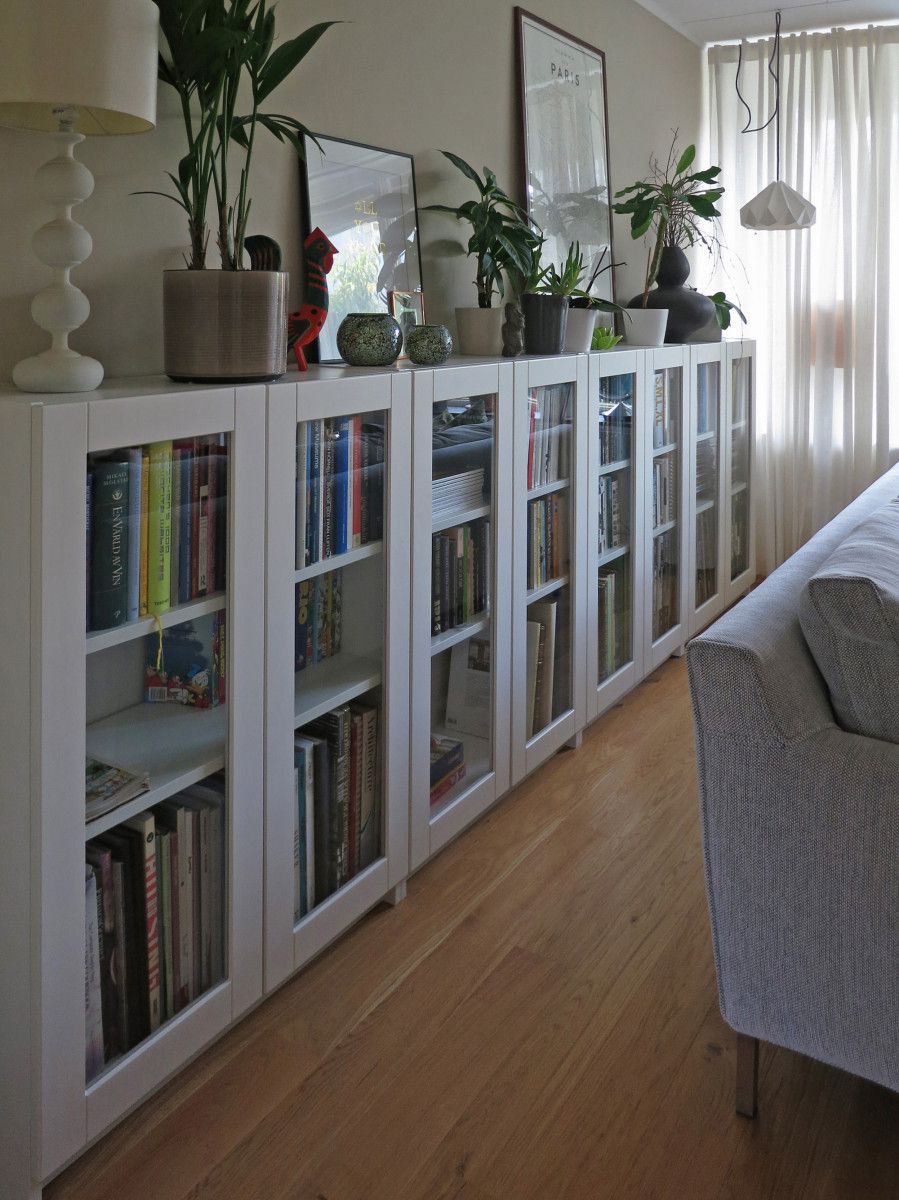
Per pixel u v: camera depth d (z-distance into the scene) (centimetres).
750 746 152
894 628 150
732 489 430
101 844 155
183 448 161
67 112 159
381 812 221
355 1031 190
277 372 185
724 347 402
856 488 483
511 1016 194
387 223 264
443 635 235
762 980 159
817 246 475
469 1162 160
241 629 176
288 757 190
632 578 336
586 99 367
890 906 145
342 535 200
